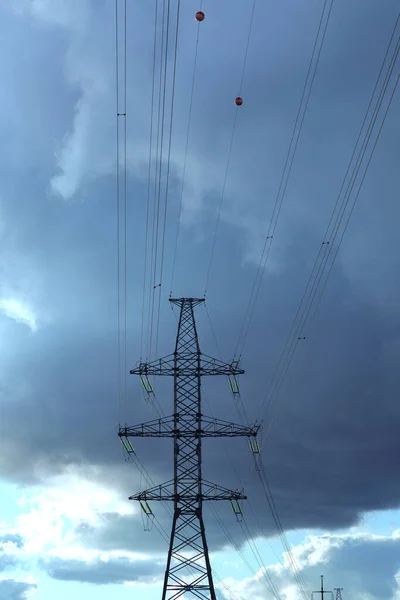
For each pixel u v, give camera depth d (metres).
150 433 101.25
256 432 101.12
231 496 99.88
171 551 98.62
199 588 97.75
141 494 99.75
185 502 99.81
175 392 102.06
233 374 102.31
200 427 101.00
